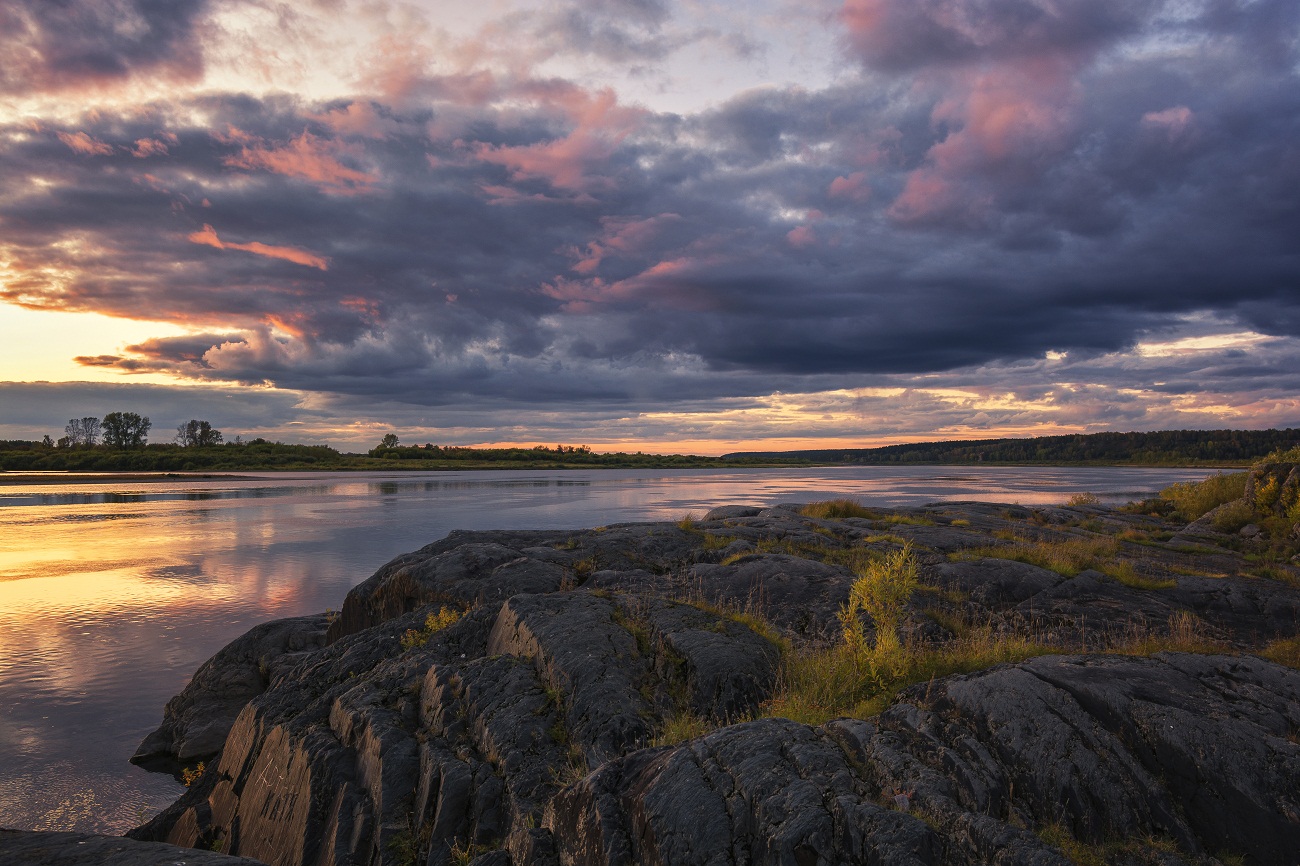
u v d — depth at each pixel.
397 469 175.75
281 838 8.22
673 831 4.74
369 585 17.30
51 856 4.07
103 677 17.94
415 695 9.12
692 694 8.07
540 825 6.04
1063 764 4.90
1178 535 23.98
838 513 25.83
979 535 20.28
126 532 45.94
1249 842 4.39
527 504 63.94
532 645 9.09
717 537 19.23
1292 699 5.52
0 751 14.01
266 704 10.70
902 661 7.64
